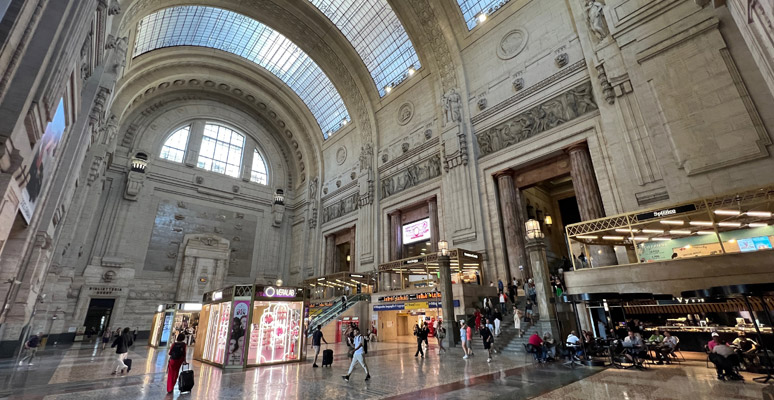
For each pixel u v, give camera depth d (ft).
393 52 89.30
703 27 39.32
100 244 82.79
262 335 33.86
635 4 45.47
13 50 16.69
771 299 29.73
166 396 20.43
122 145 92.48
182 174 100.68
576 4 54.13
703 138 37.58
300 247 110.73
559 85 56.08
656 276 33.71
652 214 34.68
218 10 90.99
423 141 78.74
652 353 31.01
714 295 25.22
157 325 62.44
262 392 21.13
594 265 45.93
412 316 69.82
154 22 81.05
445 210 69.00
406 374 26.03
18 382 25.38
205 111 110.42
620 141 45.19
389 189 85.35
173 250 93.97
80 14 22.38
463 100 71.05
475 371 26.37
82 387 23.50
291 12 90.48
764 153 33.76
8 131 16.81
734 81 36.68
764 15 22.65
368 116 96.17
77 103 32.53
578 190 51.06
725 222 35.83
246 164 115.55
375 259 81.41
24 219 28.32
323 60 99.40
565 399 17.29
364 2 85.05
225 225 105.50
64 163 37.70
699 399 16.75
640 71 43.75
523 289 53.01
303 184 118.93
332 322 59.77
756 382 20.29
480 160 65.82
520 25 64.85
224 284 99.25
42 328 60.18
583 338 30.01
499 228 59.77
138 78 89.20
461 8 74.59
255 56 107.65
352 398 18.97
